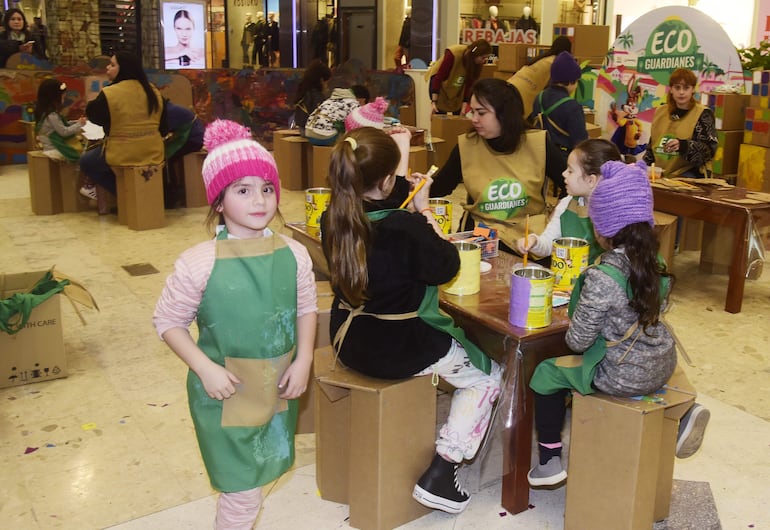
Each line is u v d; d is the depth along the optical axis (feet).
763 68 21.56
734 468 9.12
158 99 20.15
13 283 11.32
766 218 14.02
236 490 6.55
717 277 16.71
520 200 10.87
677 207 14.76
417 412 7.70
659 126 17.37
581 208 9.30
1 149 29.60
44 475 8.83
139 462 9.16
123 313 14.11
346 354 7.63
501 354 7.57
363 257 7.09
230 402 6.48
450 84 26.53
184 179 22.75
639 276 6.84
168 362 12.05
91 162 20.47
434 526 7.90
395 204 7.44
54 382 11.27
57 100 21.49
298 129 26.55
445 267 7.20
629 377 7.00
